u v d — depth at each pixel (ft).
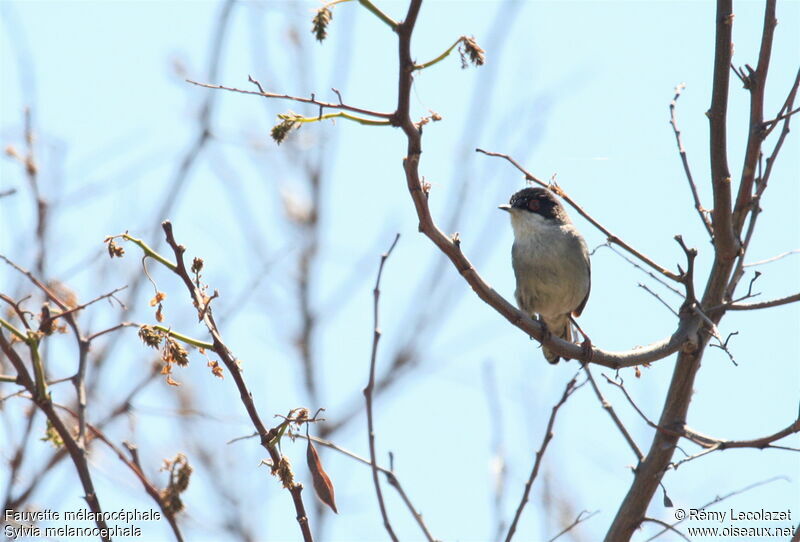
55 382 25.11
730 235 33.94
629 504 33.47
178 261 24.86
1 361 31.83
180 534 24.13
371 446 26.50
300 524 24.88
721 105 32.89
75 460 23.80
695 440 32.27
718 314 34.47
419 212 27.35
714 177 33.47
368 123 23.80
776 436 30.40
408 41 22.66
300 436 26.08
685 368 34.22
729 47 32.71
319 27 22.12
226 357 25.11
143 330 24.41
